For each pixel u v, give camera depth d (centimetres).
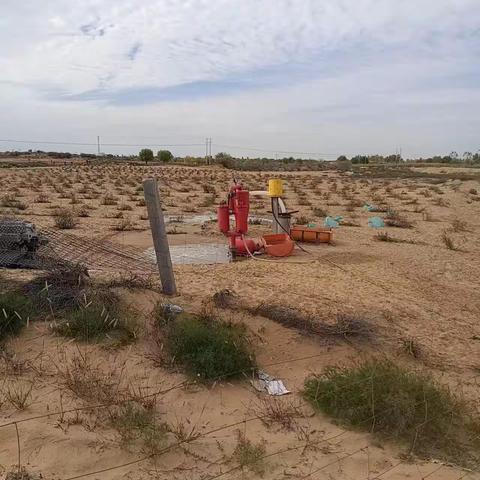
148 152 8862
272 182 1187
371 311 729
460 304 851
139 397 446
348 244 1343
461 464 402
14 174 4653
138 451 385
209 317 595
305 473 379
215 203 2555
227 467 379
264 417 446
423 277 1020
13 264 774
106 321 557
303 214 2233
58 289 623
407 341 606
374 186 4250
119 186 3531
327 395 465
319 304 735
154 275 790
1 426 397
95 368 491
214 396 471
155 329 567
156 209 666
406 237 1575
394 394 447
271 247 1086
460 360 605
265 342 585
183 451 390
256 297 745
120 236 1372
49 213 1945
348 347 590
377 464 394
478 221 2109
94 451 380
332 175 6500
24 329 549
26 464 362
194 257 1109
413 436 423
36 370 481
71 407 429
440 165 9975
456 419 450
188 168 7438
